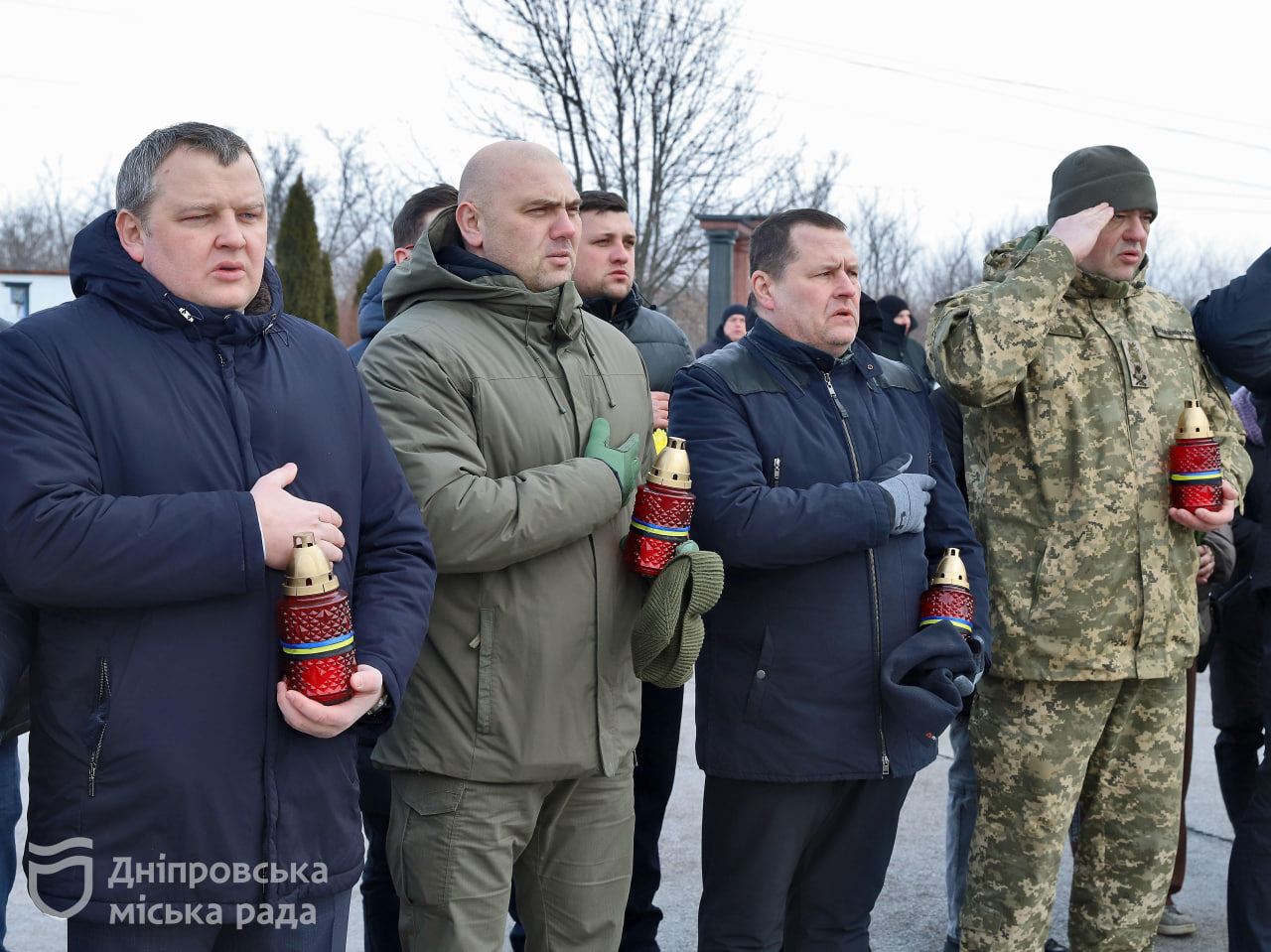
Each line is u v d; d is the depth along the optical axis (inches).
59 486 67.5
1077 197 115.2
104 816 68.4
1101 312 116.0
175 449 71.4
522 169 93.2
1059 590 110.4
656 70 701.9
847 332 106.8
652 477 94.0
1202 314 123.0
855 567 101.6
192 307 72.3
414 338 90.3
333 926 76.2
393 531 81.3
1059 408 112.1
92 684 68.9
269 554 70.5
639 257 725.3
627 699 95.2
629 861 97.1
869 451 107.2
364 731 78.4
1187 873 156.3
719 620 104.3
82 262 73.2
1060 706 110.9
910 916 141.7
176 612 69.8
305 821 73.4
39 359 69.5
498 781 87.8
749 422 104.7
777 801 101.7
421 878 88.3
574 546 91.4
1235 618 141.3
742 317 291.4
